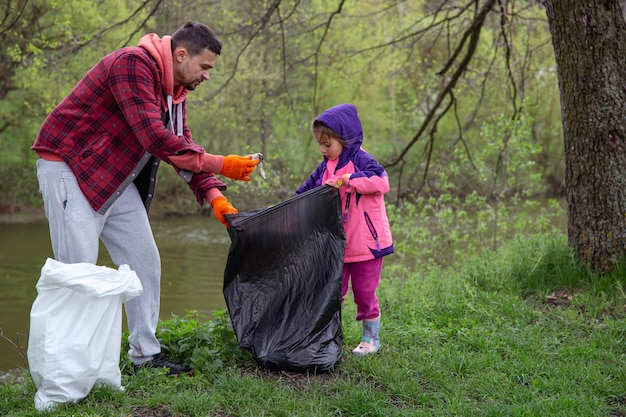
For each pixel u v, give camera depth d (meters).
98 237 3.76
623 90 5.58
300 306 4.09
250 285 4.12
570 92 5.74
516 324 5.12
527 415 3.47
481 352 4.54
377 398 3.65
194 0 11.58
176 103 3.93
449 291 6.00
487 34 15.09
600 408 3.61
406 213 11.09
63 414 3.35
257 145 22.20
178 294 12.66
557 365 4.25
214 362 4.00
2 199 24.17
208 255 17.48
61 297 3.45
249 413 3.48
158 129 3.60
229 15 12.53
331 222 4.14
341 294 4.26
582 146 5.73
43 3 13.42
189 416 3.46
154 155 3.69
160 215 24.91
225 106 19.80
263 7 12.61
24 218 23.80
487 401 3.72
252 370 4.09
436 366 4.19
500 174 11.12
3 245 18.70
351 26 14.88
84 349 3.43
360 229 4.25
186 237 20.50
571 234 5.96
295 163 22.06
